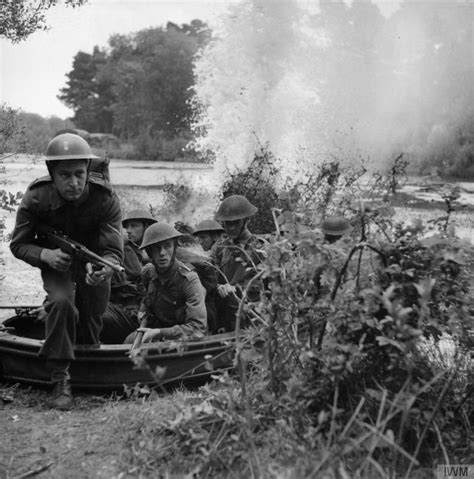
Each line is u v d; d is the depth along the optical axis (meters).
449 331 3.36
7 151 6.41
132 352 3.45
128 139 62.97
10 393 4.52
